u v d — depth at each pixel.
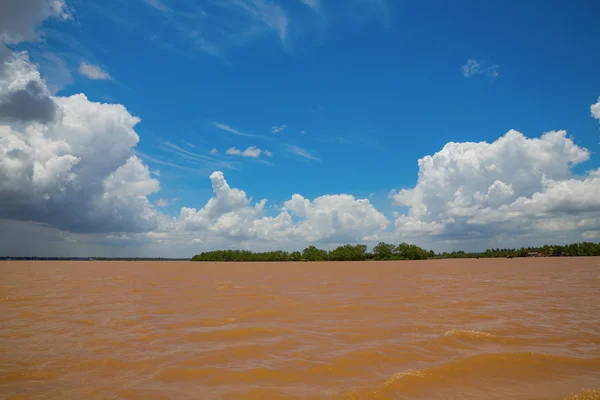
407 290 25.20
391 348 10.16
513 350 9.99
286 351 9.96
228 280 35.72
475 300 19.70
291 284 30.81
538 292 23.42
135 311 16.44
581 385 7.55
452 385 7.57
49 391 7.23
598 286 27.11
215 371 8.37
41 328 12.95
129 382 7.72
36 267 67.06
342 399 6.81
